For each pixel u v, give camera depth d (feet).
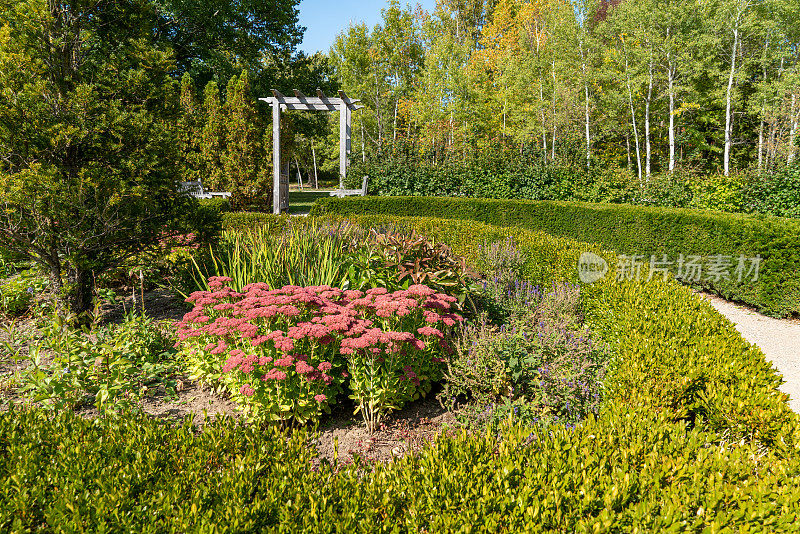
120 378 12.31
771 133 70.18
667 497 6.11
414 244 17.78
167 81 19.08
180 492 6.50
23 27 16.42
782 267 22.72
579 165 53.21
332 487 6.56
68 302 17.61
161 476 6.98
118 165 17.76
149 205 18.29
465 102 84.58
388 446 11.03
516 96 85.81
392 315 12.96
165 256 20.92
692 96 79.77
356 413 12.58
